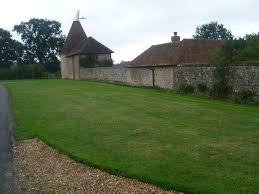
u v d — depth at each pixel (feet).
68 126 52.70
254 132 43.65
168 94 86.99
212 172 31.32
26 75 242.58
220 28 233.96
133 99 77.82
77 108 68.85
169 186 29.22
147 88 108.88
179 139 42.04
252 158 34.37
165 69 103.86
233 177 30.04
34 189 30.83
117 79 138.51
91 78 167.32
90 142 43.19
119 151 38.75
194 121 51.29
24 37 295.28
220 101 70.74
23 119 60.80
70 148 41.22
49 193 29.81
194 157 35.37
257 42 79.20
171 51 107.65
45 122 56.95
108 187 30.27
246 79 66.74
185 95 82.94
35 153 41.27
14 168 36.65
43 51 297.74
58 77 238.07
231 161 33.78
